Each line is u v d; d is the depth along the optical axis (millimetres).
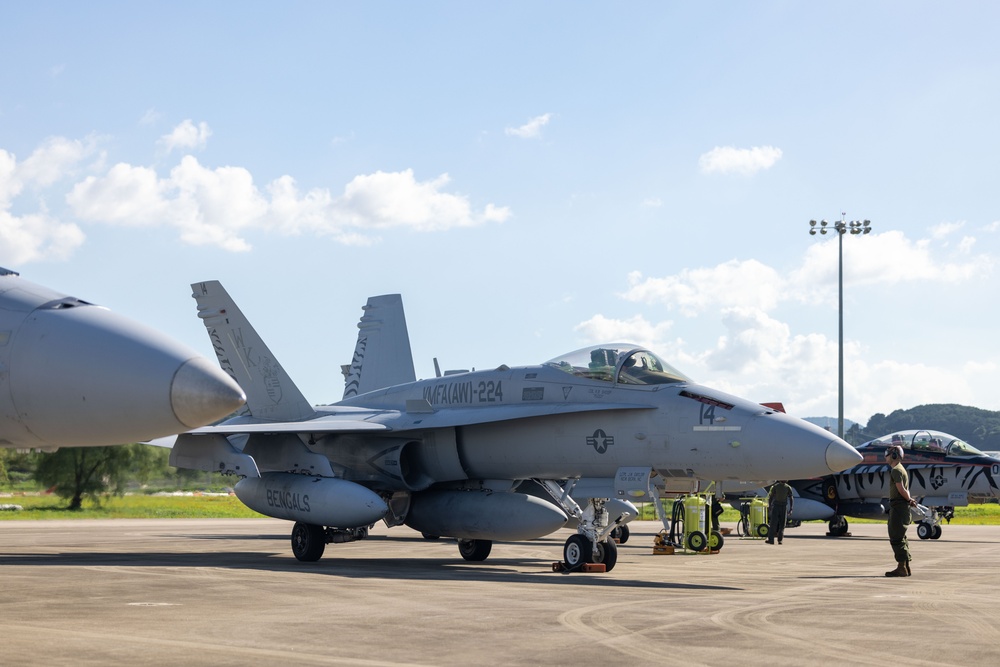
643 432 15000
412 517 17625
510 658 6840
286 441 17406
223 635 7691
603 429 15422
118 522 35781
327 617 8867
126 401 6723
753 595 11344
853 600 10820
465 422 16516
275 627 8172
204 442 16375
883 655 7117
